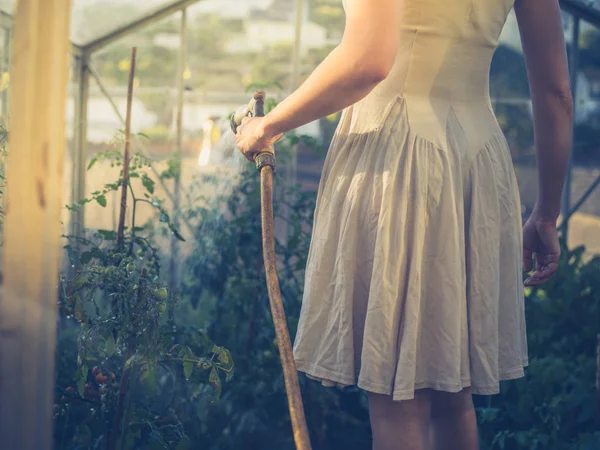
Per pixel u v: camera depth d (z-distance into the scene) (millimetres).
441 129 1565
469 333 1595
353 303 1565
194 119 5203
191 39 5699
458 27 1560
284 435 2668
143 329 1956
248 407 2686
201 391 2480
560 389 2939
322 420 2738
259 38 5715
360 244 1563
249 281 2934
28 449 1154
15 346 1150
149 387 2098
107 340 1955
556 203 1880
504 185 1654
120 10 3381
